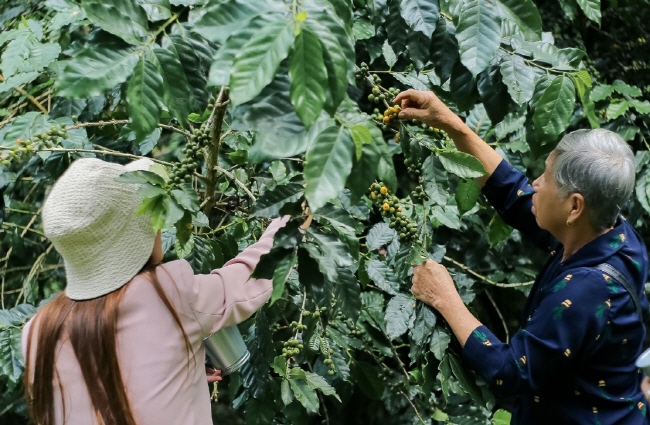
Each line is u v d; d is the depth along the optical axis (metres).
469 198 1.73
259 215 1.30
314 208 0.96
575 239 1.54
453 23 1.41
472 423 2.22
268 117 1.02
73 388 1.30
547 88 1.46
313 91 0.96
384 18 1.53
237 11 1.03
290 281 1.87
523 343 1.50
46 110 2.57
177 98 1.23
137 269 1.32
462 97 1.52
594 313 1.44
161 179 1.28
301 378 1.84
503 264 2.63
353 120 1.05
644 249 1.60
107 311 1.27
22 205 2.56
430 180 1.52
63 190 1.26
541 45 1.54
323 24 1.01
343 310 1.41
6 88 1.83
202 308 1.34
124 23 1.20
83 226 1.25
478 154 1.74
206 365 1.73
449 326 1.66
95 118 2.29
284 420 2.07
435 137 1.68
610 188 1.44
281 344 1.97
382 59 2.53
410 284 1.98
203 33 1.02
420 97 1.62
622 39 2.98
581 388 1.52
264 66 0.94
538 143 1.48
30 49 1.87
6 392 2.28
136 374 1.27
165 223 1.23
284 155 1.00
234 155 1.87
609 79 2.99
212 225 2.26
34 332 1.35
